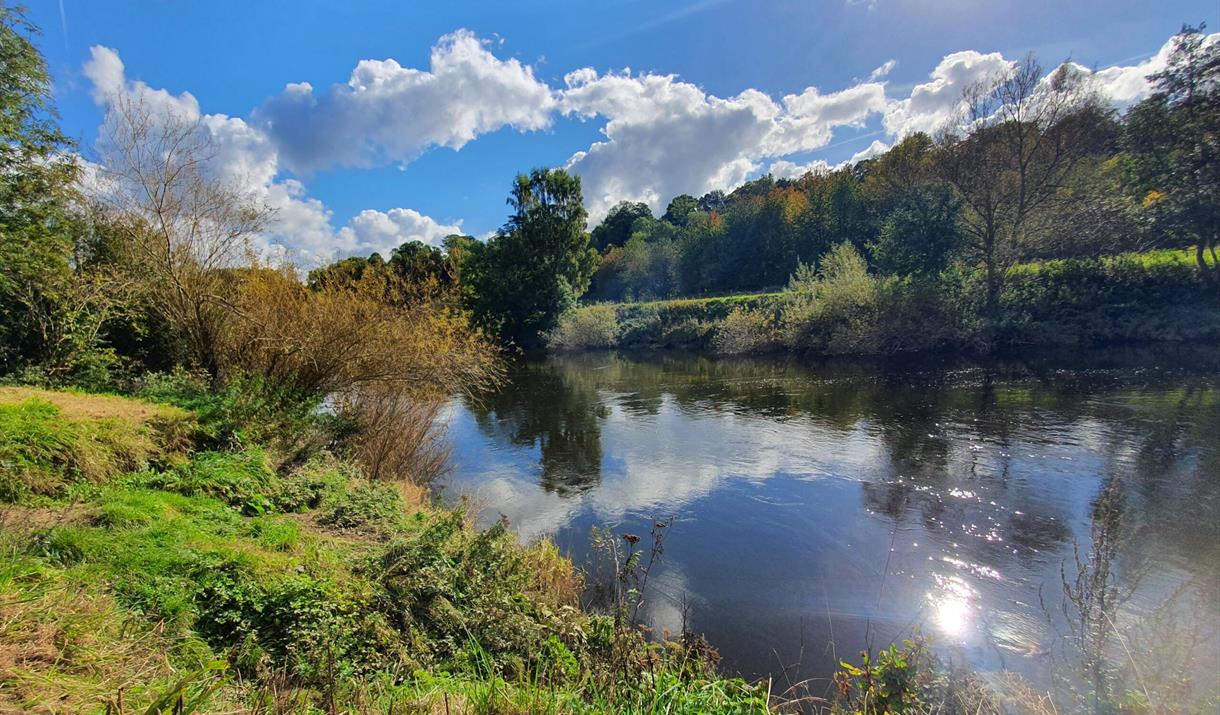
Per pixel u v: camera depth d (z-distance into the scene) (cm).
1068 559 682
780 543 782
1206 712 326
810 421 1459
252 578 411
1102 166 2461
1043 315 2383
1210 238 2128
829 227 4672
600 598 639
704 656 471
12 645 245
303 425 926
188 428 732
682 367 2744
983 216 2528
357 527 613
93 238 1201
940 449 1133
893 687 356
